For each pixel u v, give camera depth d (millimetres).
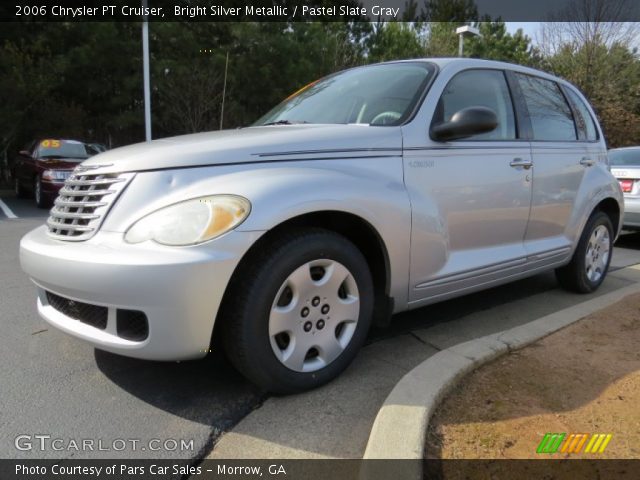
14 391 2770
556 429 2264
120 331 2430
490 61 3867
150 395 2748
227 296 2488
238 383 2877
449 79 3449
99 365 3078
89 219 2559
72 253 2436
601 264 4902
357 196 2744
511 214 3713
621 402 2484
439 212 3188
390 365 3125
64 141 12219
